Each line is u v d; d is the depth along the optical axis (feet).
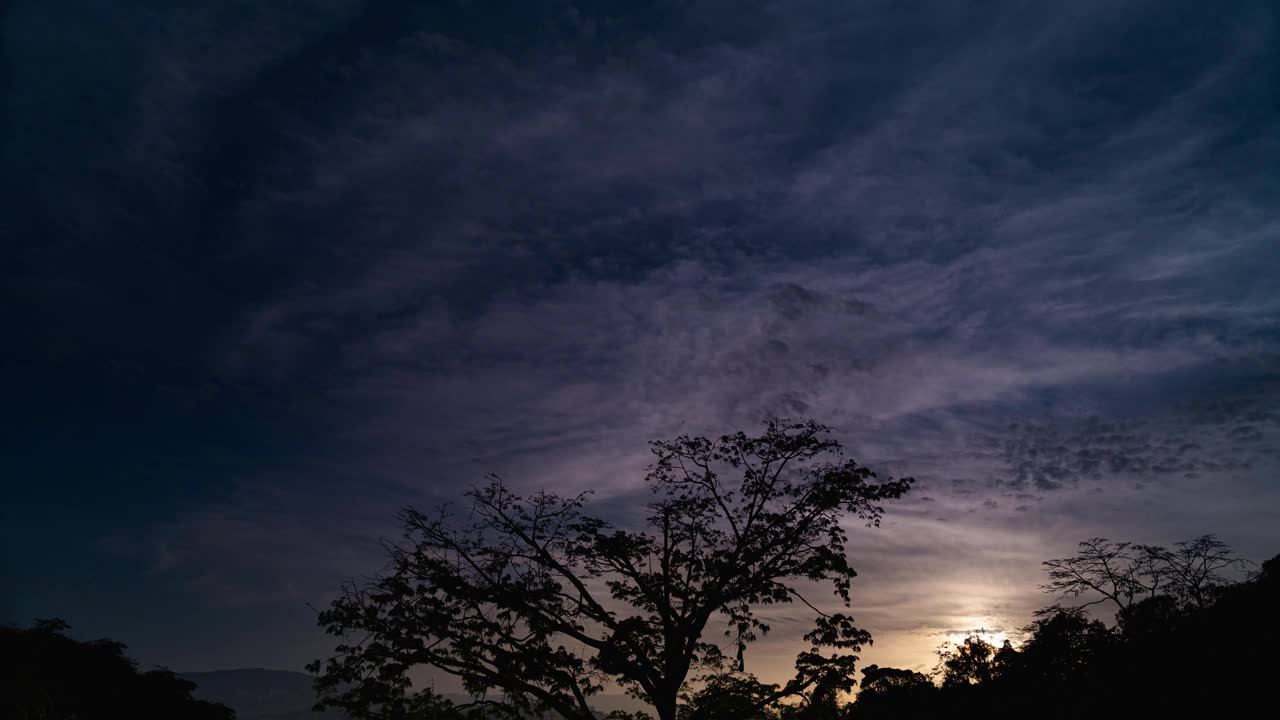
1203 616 116.57
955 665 132.36
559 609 98.84
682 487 112.27
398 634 94.27
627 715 102.58
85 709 108.99
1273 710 95.35
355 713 91.15
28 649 109.70
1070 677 122.21
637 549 106.52
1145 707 106.63
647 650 98.63
